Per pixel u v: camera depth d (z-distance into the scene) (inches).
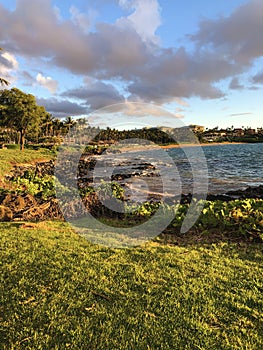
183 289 123.3
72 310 110.3
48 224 240.5
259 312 107.7
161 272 140.3
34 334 97.6
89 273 138.9
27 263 149.8
